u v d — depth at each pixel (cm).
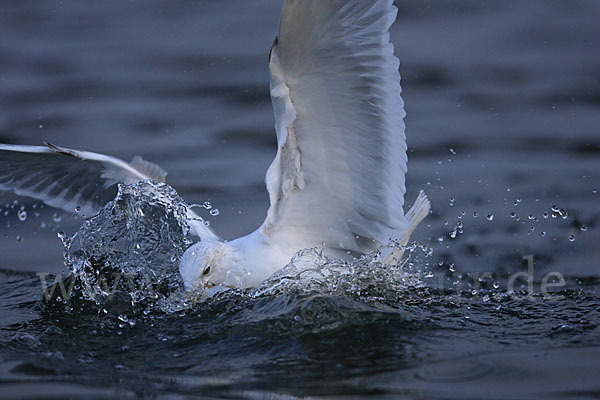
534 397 769
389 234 1048
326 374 849
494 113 2006
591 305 1079
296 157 962
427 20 2892
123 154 1806
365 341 938
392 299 1070
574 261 1270
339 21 873
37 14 3234
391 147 984
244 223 1437
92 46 2736
